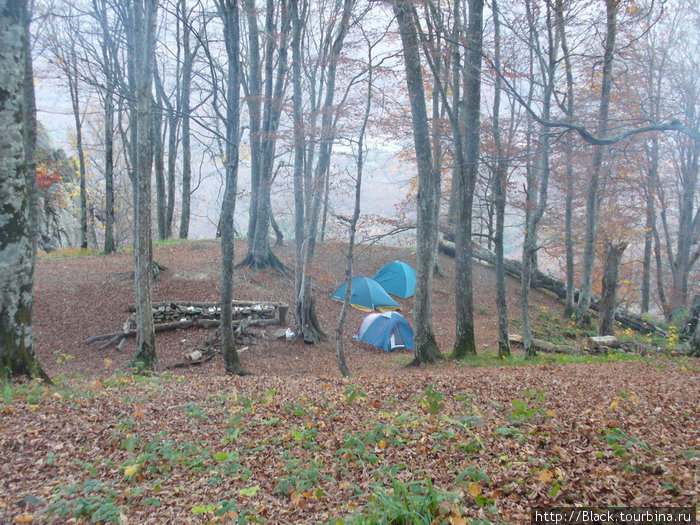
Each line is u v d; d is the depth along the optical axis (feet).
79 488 13.83
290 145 44.52
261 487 14.57
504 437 16.97
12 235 23.54
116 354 46.14
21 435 17.16
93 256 71.10
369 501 12.64
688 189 80.84
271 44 54.19
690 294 90.68
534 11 41.81
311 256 53.83
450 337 59.47
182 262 66.69
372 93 38.29
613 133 50.60
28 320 24.30
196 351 46.65
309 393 25.70
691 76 69.92
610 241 70.49
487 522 11.19
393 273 74.33
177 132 92.27
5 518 12.25
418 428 18.45
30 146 38.14
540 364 39.58
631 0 38.68
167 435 18.88
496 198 43.65
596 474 13.56
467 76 40.75
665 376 29.35
